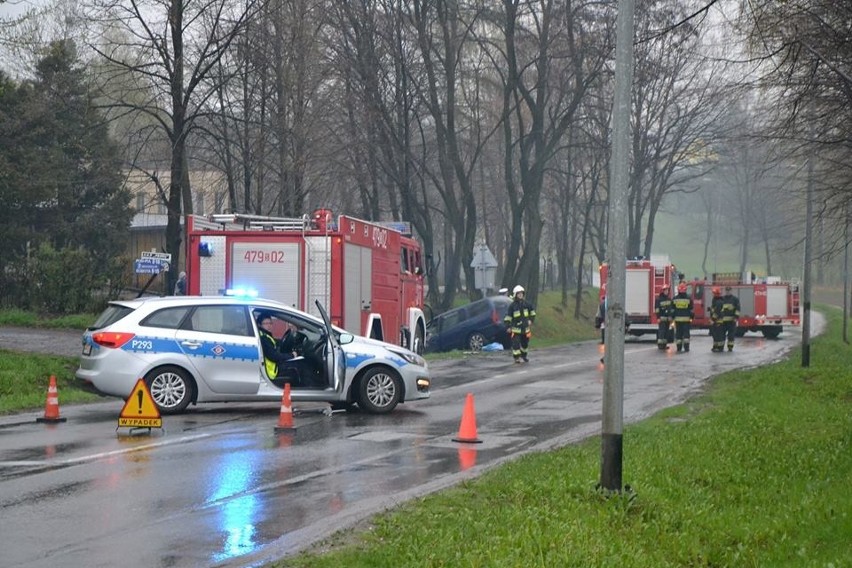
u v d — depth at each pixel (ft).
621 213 34.63
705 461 43.04
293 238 76.23
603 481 35.27
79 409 61.98
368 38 147.02
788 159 73.82
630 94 34.45
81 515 32.91
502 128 213.66
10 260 144.25
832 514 33.65
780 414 60.29
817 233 103.45
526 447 49.32
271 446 47.93
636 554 28.25
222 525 31.73
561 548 27.43
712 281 184.03
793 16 53.83
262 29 117.39
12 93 145.38
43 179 146.61
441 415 60.90
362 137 148.15
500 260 246.68
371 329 82.28
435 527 30.45
